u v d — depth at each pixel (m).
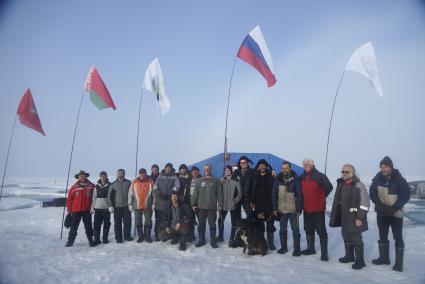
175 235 8.62
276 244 8.53
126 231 9.24
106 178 9.20
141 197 8.88
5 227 11.69
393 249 7.84
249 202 7.98
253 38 9.81
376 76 8.46
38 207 18.94
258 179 7.81
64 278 5.77
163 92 11.25
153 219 12.44
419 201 23.75
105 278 5.74
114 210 8.97
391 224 6.18
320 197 6.93
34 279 5.73
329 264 6.53
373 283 5.35
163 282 5.50
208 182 8.28
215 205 8.26
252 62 9.77
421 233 9.64
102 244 8.80
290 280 5.53
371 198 6.40
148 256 7.37
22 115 10.44
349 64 8.75
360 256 6.21
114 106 10.67
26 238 9.69
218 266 6.47
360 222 6.16
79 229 10.94
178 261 6.91
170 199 8.58
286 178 7.36
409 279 5.55
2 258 7.28
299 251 7.23
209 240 9.03
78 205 8.52
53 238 9.73
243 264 6.61
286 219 7.43
